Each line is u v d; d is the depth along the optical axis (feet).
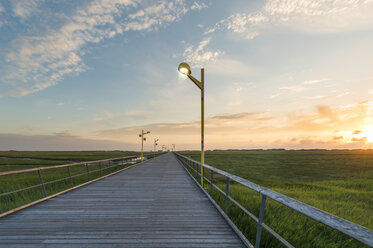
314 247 12.73
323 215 4.49
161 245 9.42
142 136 79.77
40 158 258.98
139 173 39.37
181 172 41.16
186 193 20.81
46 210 14.75
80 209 15.07
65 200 17.75
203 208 15.40
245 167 119.75
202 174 22.63
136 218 13.12
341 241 13.92
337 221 4.09
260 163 154.20
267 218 16.33
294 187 48.37
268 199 22.84
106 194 20.24
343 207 27.27
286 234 13.26
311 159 216.54
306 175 84.84
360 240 3.37
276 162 167.02
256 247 8.02
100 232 10.87
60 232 10.87
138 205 16.21
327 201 30.19
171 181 28.91
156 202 17.16
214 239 10.04
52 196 18.69
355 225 3.73
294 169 109.60
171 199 18.24
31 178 53.57
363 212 24.82
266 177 76.69
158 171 43.34
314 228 15.39
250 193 27.53
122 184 26.32
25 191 34.06
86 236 10.37
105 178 32.19
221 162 158.10
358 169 112.47
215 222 12.38
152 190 22.36
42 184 17.98
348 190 44.09
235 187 33.55
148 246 9.32
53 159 233.76
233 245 9.44
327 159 219.61
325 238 14.16
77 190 22.30
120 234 10.62
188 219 12.92
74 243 9.61
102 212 14.34
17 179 52.08
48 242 9.71
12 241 9.80
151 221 12.56
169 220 12.75
